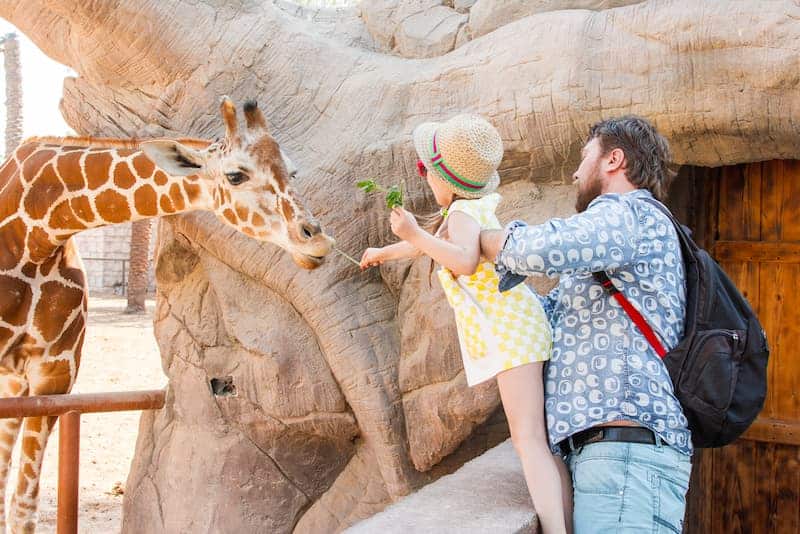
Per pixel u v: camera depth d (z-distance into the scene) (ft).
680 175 16.52
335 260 16.47
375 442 16.11
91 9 16.80
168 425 18.89
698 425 8.57
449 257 8.83
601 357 8.66
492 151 9.37
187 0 17.46
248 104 14.11
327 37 18.95
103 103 18.22
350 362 16.14
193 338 18.17
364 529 8.85
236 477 17.46
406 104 16.75
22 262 16.94
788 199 16.78
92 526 22.71
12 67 83.87
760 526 16.89
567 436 8.70
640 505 8.23
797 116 13.10
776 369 16.76
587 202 9.32
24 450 17.72
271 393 16.75
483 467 11.34
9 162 17.51
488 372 9.32
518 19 16.63
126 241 99.50
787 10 12.94
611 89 14.33
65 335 17.80
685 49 13.65
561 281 10.11
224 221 14.49
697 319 8.64
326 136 17.07
